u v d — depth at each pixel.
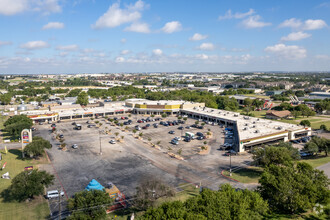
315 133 115.81
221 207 39.19
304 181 46.44
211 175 66.56
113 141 96.94
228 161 77.81
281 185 45.25
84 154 84.06
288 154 65.94
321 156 83.38
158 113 165.88
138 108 168.00
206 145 95.69
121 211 49.44
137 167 72.19
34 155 81.69
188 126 126.25
